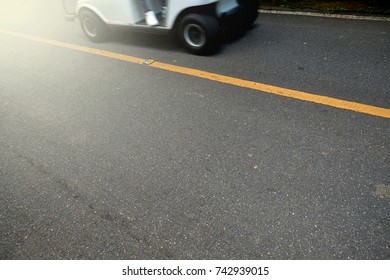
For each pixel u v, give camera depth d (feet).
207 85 11.87
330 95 10.44
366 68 11.82
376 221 6.44
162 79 12.69
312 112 9.71
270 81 11.67
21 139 10.10
